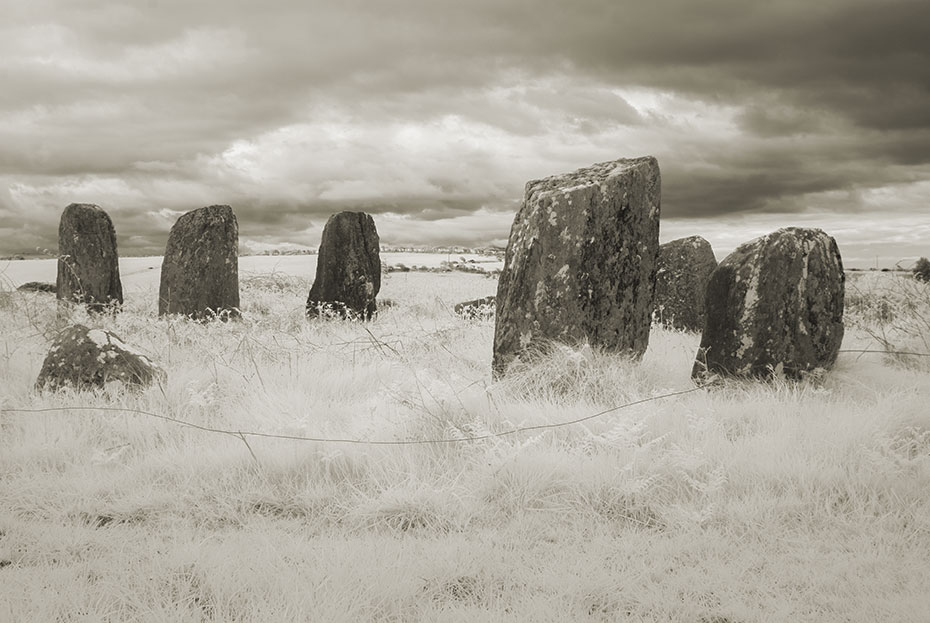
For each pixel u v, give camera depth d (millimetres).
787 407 6848
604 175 8422
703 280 14578
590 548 4184
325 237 17797
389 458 5430
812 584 3689
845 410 6609
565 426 6062
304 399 7004
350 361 9203
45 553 4082
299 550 4074
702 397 7324
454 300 21109
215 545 4195
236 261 15797
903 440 5770
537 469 5156
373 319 17000
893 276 14594
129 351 7684
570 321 8008
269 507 4930
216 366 8375
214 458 5562
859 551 4062
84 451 6027
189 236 15406
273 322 12469
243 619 3330
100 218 16922
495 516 4723
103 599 3500
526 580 3766
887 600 3477
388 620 3361
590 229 8055
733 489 4992
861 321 12055
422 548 4148
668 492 5035
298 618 3238
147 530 4527
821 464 5230
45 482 5293
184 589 3578
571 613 3408
